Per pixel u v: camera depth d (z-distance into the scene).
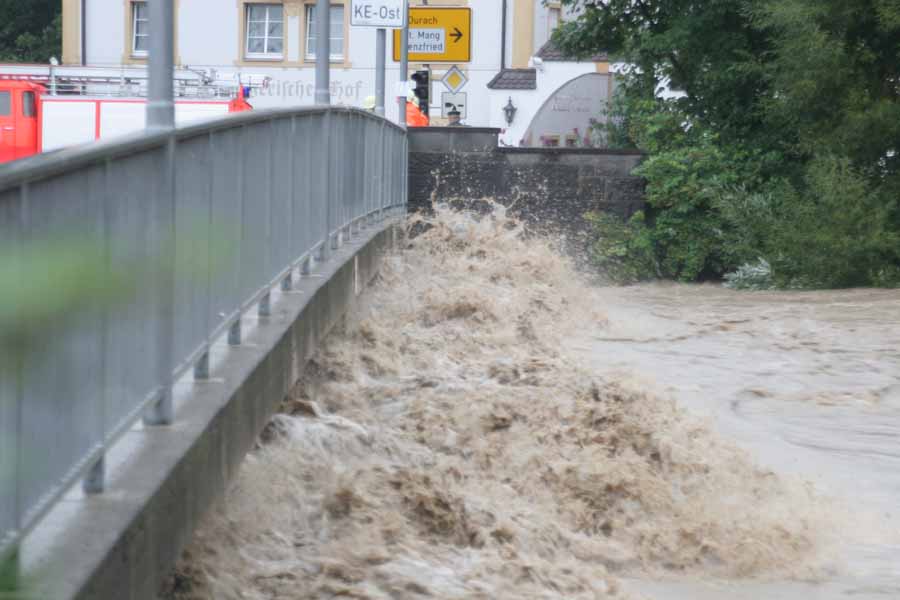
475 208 39.34
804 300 30.39
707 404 16.48
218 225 9.69
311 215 15.12
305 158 14.51
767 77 37.59
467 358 18.06
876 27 35.47
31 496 5.62
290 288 13.55
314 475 11.05
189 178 8.74
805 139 36.75
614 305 28.28
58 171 5.88
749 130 40.84
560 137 70.81
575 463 12.66
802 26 35.38
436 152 39.28
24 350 5.50
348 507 10.34
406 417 14.23
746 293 33.25
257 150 11.30
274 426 12.07
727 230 38.12
